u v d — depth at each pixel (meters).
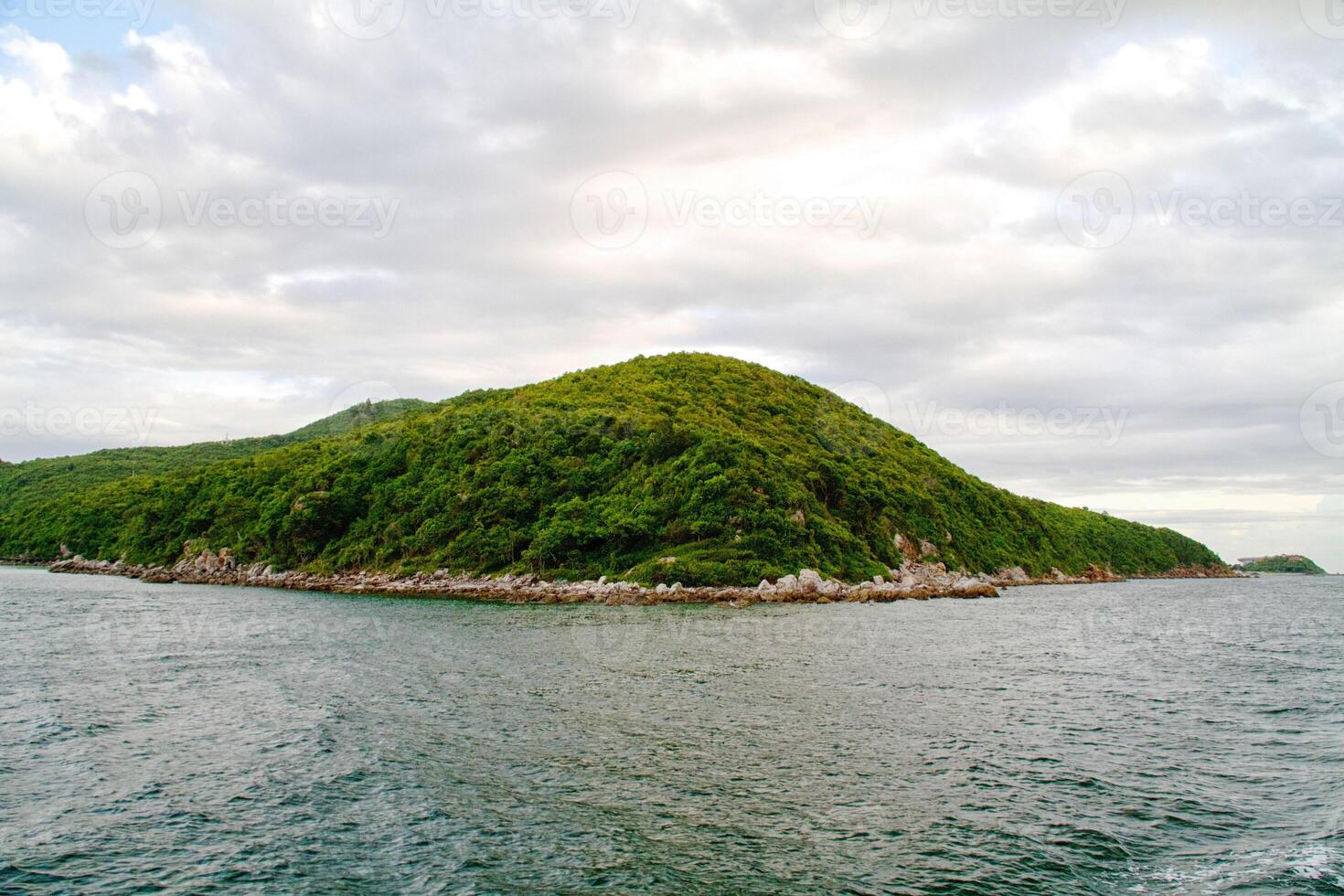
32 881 13.86
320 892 13.60
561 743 22.62
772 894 13.69
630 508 96.12
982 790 19.03
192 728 24.02
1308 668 39.41
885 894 13.68
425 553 102.50
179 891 13.58
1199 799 18.58
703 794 18.59
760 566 83.00
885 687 31.55
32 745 21.88
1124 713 27.72
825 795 18.55
